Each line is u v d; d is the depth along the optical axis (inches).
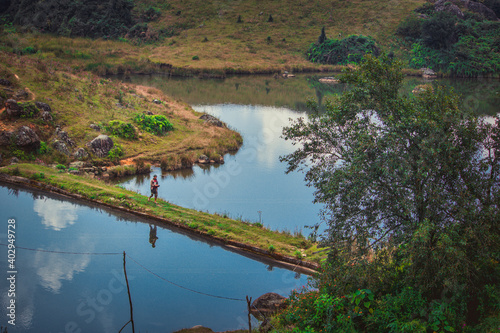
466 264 453.1
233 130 1784.0
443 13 4471.0
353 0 5610.2
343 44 4286.4
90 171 1234.6
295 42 4734.3
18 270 711.1
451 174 497.0
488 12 5383.9
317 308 515.2
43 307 613.0
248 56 4259.4
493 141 532.1
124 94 1860.2
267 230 916.0
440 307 442.3
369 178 491.2
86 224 916.0
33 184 1098.7
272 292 676.7
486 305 466.6
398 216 518.9
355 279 510.9
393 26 4869.6
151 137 1523.1
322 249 818.2
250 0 5689.0
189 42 4613.7
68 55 3376.0
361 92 550.0
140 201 1023.0
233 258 804.6
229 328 583.8
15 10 4972.9
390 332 448.5
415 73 3846.0
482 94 2623.0
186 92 2679.6
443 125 506.0
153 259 784.9
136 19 5073.8
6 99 1401.3
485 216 476.7
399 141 490.6
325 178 576.1
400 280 513.3
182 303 644.7
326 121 611.5
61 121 1417.3
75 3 4717.0
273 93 2800.2
